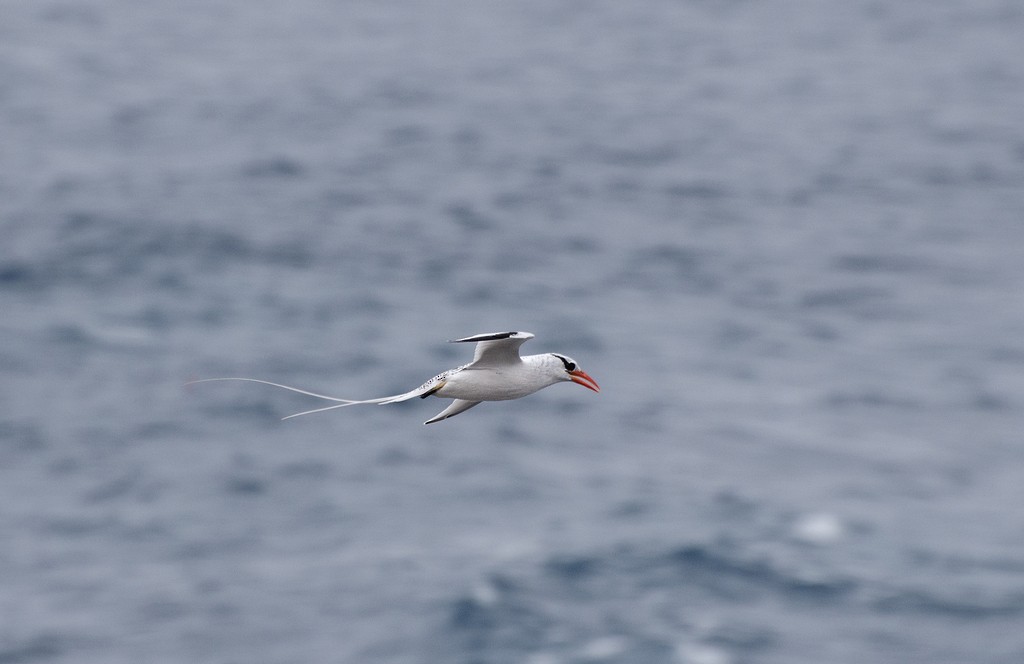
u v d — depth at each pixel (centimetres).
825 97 8756
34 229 5309
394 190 6256
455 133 7600
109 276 4778
